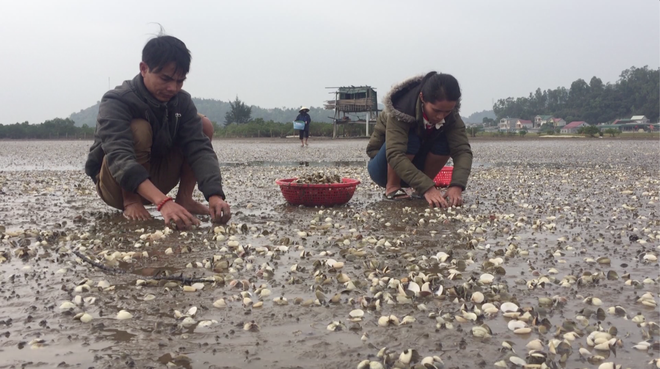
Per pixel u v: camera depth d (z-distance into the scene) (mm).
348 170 9422
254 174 8711
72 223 4180
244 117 51344
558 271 2809
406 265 2926
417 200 5520
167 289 2486
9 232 3682
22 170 9641
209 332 2002
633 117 118938
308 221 4297
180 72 3881
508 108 162500
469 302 2318
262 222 4246
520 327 2021
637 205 5094
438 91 4785
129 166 3826
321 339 1945
